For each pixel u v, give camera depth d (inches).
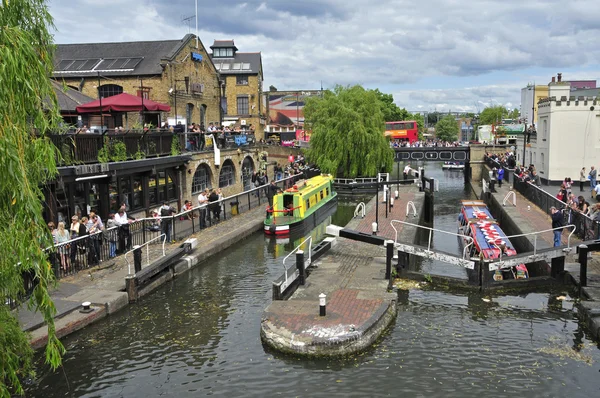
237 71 2197.3
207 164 1100.5
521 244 789.9
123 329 485.7
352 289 546.9
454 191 1766.7
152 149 852.6
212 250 759.1
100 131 790.5
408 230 866.1
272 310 485.1
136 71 1148.5
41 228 277.9
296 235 940.6
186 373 405.4
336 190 1626.5
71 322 461.4
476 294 584.4
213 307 546.9
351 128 1617.9
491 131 2834.6
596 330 462.0
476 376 396.5
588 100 1262.3
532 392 373.4
